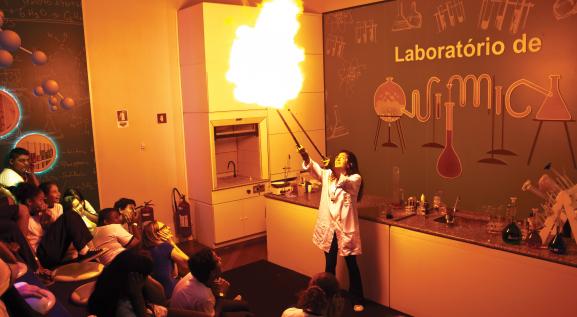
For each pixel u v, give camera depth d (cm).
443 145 574
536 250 321
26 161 465
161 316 246
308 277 488
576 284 297
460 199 567
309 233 478
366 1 631
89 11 551
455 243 358
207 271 273
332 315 251
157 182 625
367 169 669
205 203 616
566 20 453
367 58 643
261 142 641
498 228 361
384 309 411
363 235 426
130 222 422
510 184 519
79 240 347
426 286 383
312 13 686
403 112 611
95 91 566
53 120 535
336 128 702
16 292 192
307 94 686
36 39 516
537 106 485
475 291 351
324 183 428
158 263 333
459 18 537
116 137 586
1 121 501
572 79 456
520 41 489
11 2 497
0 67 433
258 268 522
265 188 650
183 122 635
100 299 216
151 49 602
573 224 311
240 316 298
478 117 536
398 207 449
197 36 585
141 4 589
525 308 324
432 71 572
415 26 581
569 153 467
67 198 450
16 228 303
